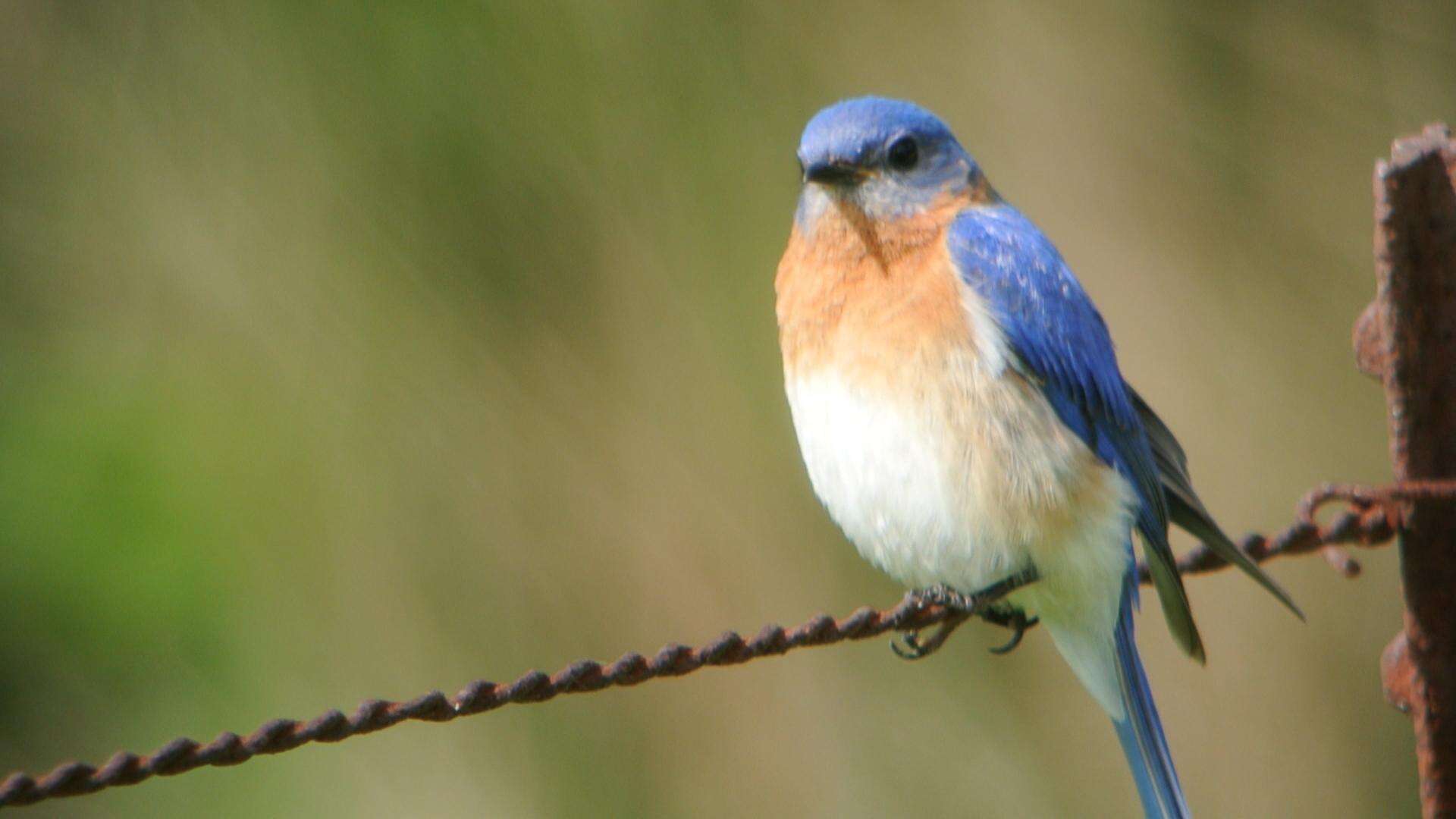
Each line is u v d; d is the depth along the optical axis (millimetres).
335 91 13219
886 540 7707
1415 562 6391
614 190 12758
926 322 7516
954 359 7480
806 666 12242
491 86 12992
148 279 13516
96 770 5020
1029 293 7734
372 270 13016
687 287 12562
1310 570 12820
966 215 7902
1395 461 6457
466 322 12867
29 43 13922
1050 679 12500
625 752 12398
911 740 12297
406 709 5480
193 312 13398
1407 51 12953
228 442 13094
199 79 13570
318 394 12992
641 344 12594
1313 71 12891
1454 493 6266
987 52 12523
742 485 12266
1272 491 12516
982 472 7449
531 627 12484
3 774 12930
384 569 12734
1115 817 12320
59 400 13391
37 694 13008
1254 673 12656
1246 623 12695
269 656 12820
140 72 13734
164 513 12992
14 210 13750
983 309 7543
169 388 13312
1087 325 7926
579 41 12914
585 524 12477
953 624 7684
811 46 12648
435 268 12945
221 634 12914
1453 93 12930
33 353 13547
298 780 12820
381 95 13125
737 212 12594
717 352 12445
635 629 12312
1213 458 12461
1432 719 6383
